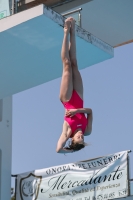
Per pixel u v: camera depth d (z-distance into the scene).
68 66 15.56
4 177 24.39
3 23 18.19
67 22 15.91
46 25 17.92
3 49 19.19
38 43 18.98
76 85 15.60
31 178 24.38
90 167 22.95
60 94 15.48
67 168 23.55
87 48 19.70
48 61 20.28
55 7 22.98
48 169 24.05
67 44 15.73
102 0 23.20
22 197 24.31
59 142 15.02
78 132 14.91
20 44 18.98
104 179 22.38
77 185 23.00
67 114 15.10
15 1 18.84
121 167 22.11
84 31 19.20
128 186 21.64
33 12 17.58
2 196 23.98
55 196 23.47
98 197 22.33
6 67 20.36
